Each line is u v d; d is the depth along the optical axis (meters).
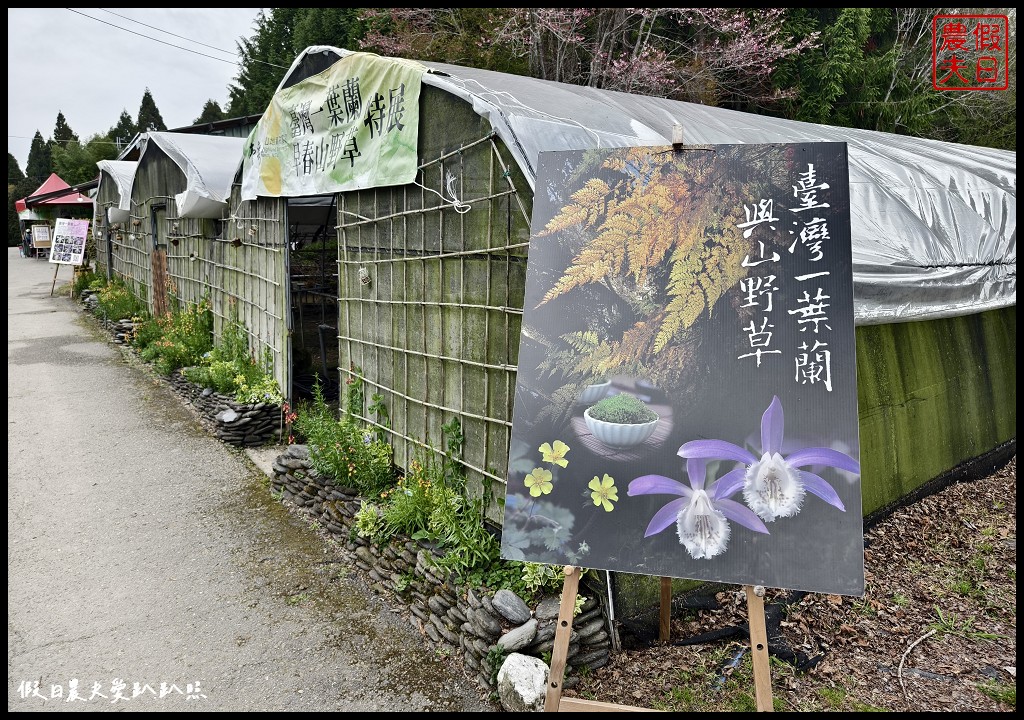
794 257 2.80
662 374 2.85
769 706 2.59
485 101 4.16
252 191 7.48
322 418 6.16
